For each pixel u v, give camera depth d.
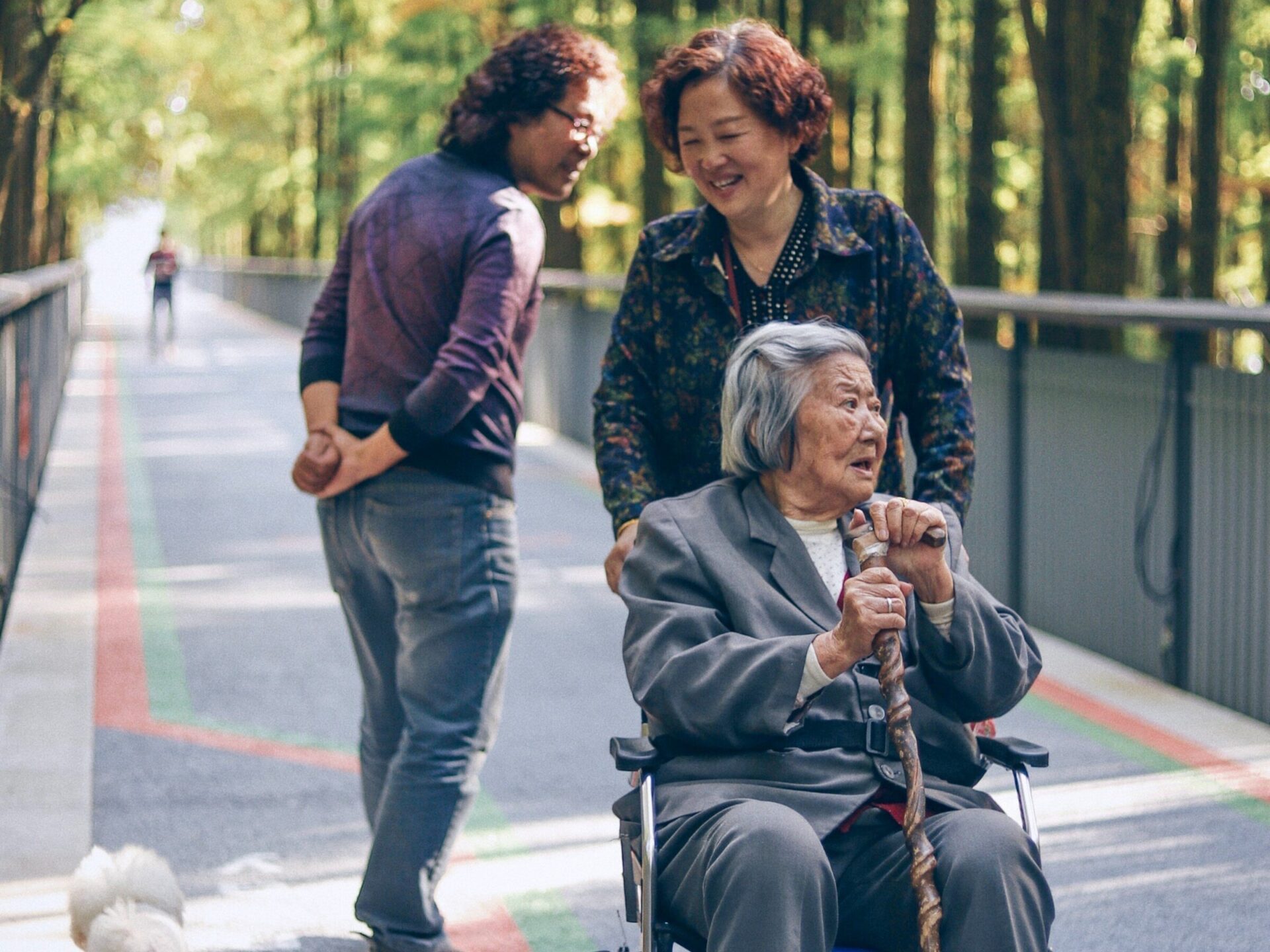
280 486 13.77
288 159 43.94
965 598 3.23
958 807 3.27
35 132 21.31
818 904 2.95
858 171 24.89
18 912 4.86
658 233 3.98
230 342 35.53
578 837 5.66
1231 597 6.96
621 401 4.00
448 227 4.37
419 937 4.42
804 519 3.44
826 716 3.30
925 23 14.79
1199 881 5.19
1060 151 12.15
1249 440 6.80
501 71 4.43
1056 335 11.07
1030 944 3.01
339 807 5.96
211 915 4.96
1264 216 18.00
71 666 7.86
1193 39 17.38
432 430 4.26
